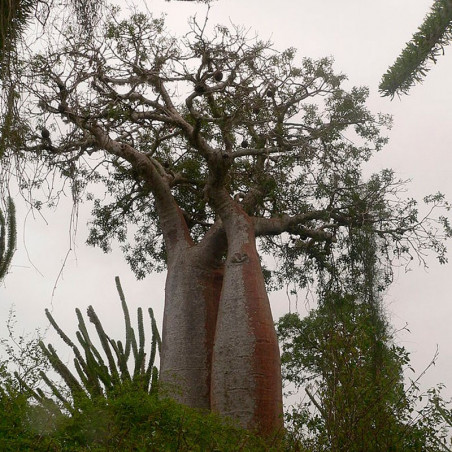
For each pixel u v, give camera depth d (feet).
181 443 26.20
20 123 22.56
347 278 62.95
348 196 67.92
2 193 22.02
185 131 58.80
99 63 42.45
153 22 57.21
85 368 46.11
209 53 58.59
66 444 25.27
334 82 66.74
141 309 51.21
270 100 65.21
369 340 37.65
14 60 21.25
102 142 60.70
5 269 40.63
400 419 34.86
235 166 67.00
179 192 72.43
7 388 26.48
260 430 49.88
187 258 60.49
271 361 52.44
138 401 27.58
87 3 23.26
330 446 33.42
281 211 66.54
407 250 68.80
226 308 54.65
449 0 10.21
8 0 20.10
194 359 56.95
